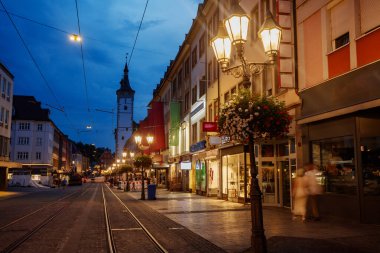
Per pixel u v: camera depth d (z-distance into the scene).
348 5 12.74
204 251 8.93
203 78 31.72
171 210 18.81
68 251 9.00
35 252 8.88
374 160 11.56
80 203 24.94
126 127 103.56
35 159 75.62
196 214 16.73
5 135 45.41
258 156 19.12
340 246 8.62
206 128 23.44
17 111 76.38
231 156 23.89
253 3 20.94
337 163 13.06
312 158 14.49
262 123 8.29
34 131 76.38
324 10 13.88
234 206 20.20
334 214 12.88
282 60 15.48
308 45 14.80
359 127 11.93
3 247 9.44
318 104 13.86
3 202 26.61
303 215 13.30
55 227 13.07
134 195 35.50
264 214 15.52
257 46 20.12
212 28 28.97
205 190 30.14
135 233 11.69
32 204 24.31
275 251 8.46
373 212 11.43
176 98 44.31
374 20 11.63
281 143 18.38
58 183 64.31
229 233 11.43
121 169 58.75
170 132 43.16
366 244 8.83
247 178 21.28
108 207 21.44
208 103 29.52
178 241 10.23
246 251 8.70
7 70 45.62
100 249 9.25
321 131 13.81
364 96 11.60
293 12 15.70
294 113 15.68
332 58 13.38
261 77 19.50
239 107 8.43
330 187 13.40
